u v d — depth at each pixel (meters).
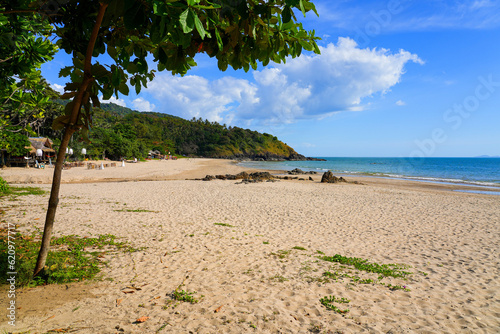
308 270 4.80
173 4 1.37
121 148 59.28
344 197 15.05
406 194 17.03
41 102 4.33
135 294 3.61
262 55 2.41
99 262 4.71
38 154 33.62
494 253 6.13
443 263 5.47
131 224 7.57
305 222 8.91
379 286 4.24
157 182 20.83
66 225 7.09
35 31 3.61
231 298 3.61
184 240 6.32
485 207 12.54
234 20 2.20
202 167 47.19
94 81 2.77
